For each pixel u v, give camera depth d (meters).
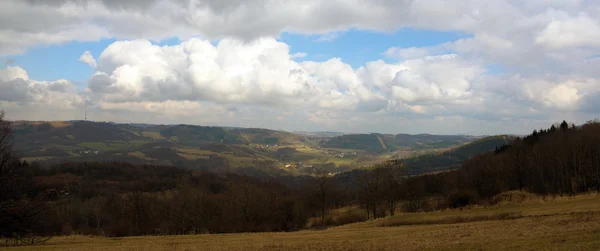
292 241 38.78
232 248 34.34
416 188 108.88
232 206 87.69
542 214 44.25
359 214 99.88
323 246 32.75
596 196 58.59
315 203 100.50
